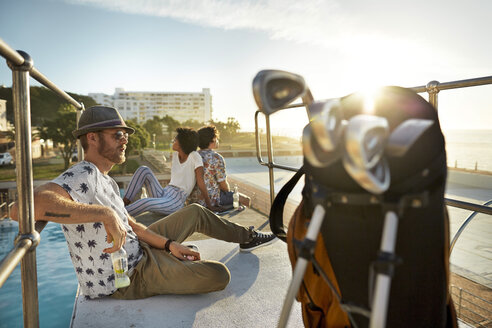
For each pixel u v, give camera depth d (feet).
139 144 179.11
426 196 1.86
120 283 5.45
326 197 2.07
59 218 4.52
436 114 2.09
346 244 2.14
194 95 516.73
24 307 3.51
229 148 257.96
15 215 3.55
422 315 2.14
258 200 35.32
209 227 7.29
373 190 1.57
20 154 3.36
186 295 5.90
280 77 1.84
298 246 2.14
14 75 3.31
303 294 3.14
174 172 12.50
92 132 5.59
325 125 1.52
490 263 35.91
